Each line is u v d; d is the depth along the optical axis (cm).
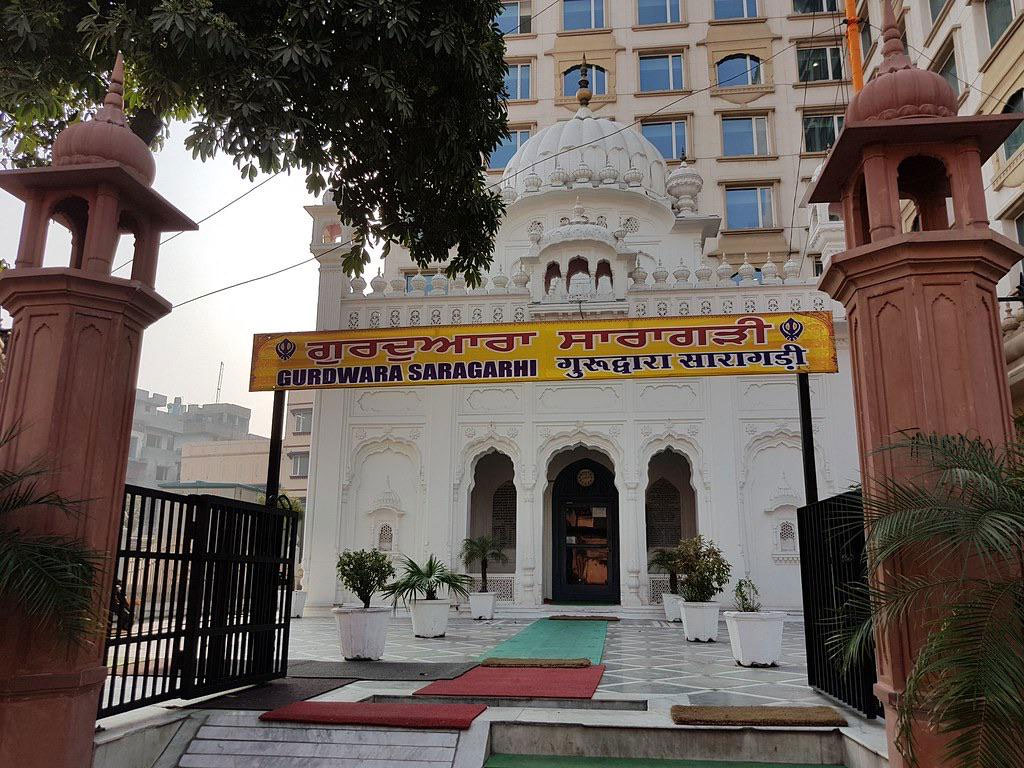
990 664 250
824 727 427
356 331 702
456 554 1344
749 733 424
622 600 1302
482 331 689
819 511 543
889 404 337
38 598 312
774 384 1350
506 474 1580
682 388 1369
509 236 1686
